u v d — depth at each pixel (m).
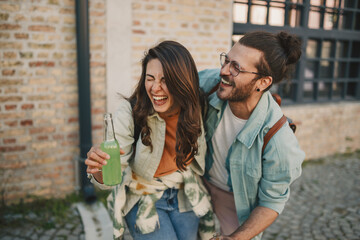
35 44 2.86
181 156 1.41
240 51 1.34
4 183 2.98
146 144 1.37
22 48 2.82
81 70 2.92
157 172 1.48
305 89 4.89
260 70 1.33
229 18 3.67
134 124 1.41
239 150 1.49
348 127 5.02
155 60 1.29
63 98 3.06
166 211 1.55
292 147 1.38
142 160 1.42
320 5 4.50
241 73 1.33
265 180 1.44
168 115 1.42
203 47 3.59
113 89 3.21
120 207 1.47
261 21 4.17
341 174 4.28
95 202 3.15
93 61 3.08
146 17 3.23
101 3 3.00
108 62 3.13
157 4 3.25
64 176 3.21
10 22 2.74
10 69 2.82
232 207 1.74
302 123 4.58
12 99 2.88
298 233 2.86
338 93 5.18
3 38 2.74
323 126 4.79
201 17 3.51
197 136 1.41
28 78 2.90
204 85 1.68
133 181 1.49
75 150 3.21
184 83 1.30
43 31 2.86
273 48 1.32
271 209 1.40
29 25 2.80
